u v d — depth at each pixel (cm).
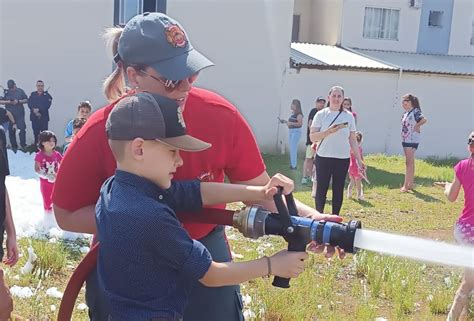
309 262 655
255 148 251
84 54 1536
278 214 209
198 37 1653
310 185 1233
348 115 820
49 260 591
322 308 550
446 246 186
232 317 250
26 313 479
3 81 1498
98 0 1526
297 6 2392
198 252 194
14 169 1171
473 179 503
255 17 1695
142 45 211
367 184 1330
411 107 1249
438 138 2050
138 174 195
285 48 1744
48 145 742
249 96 1727
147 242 188
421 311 575
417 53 2331
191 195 219
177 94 219
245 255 677
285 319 506
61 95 1536
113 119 194
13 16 1483
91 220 232
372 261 655
